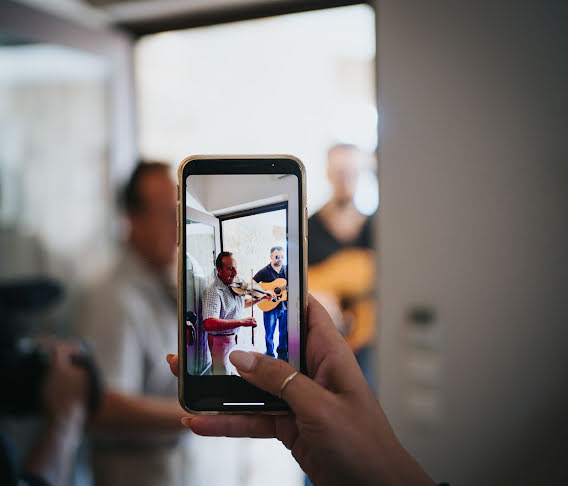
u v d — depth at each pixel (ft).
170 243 3.60
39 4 4.42
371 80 7.80
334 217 6.04
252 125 7.39
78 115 4.98
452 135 3.09
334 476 1.40
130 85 5.11
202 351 1.68
